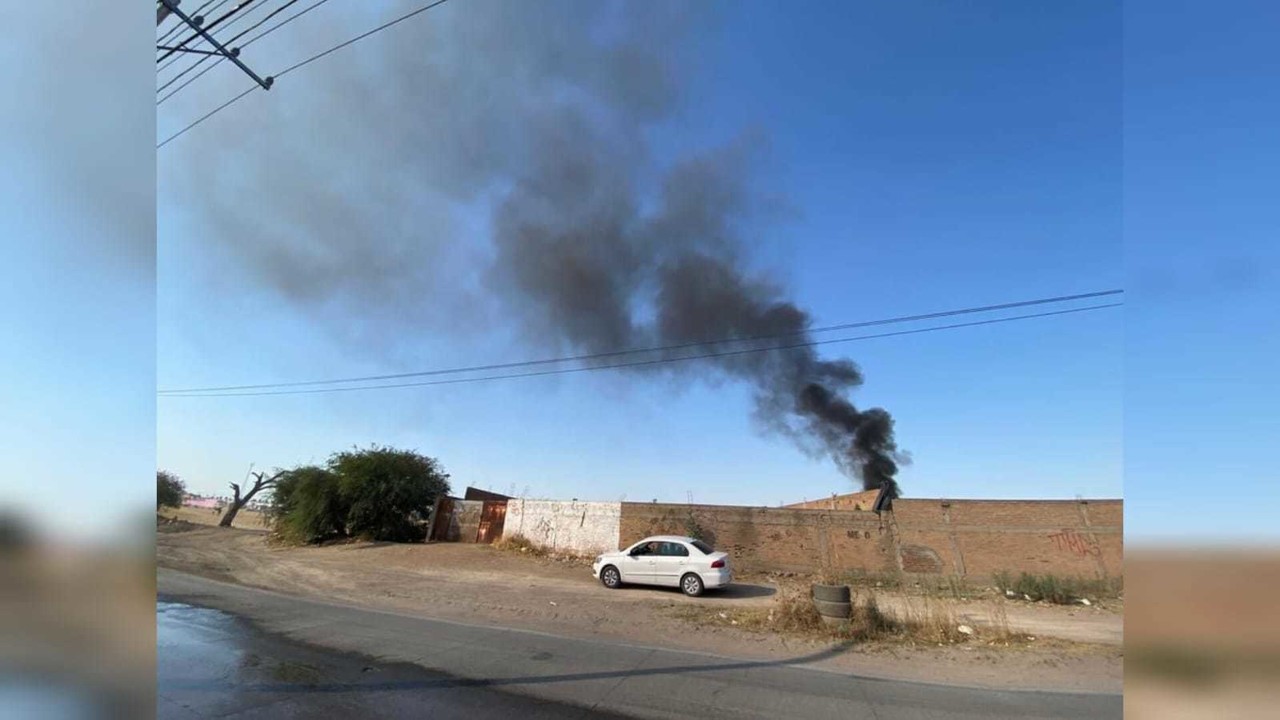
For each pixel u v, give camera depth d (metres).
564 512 28.00
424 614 12.84
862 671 9.19
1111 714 7.13
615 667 8.75
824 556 25.59
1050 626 14.51
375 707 6.53
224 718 6.03
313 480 31.45
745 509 26.62
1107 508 24.33
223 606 12.80
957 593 20.80
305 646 9.25
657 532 26.45
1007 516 25.16
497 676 7.96
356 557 25.39
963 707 7.35
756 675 8.66
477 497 35.72
